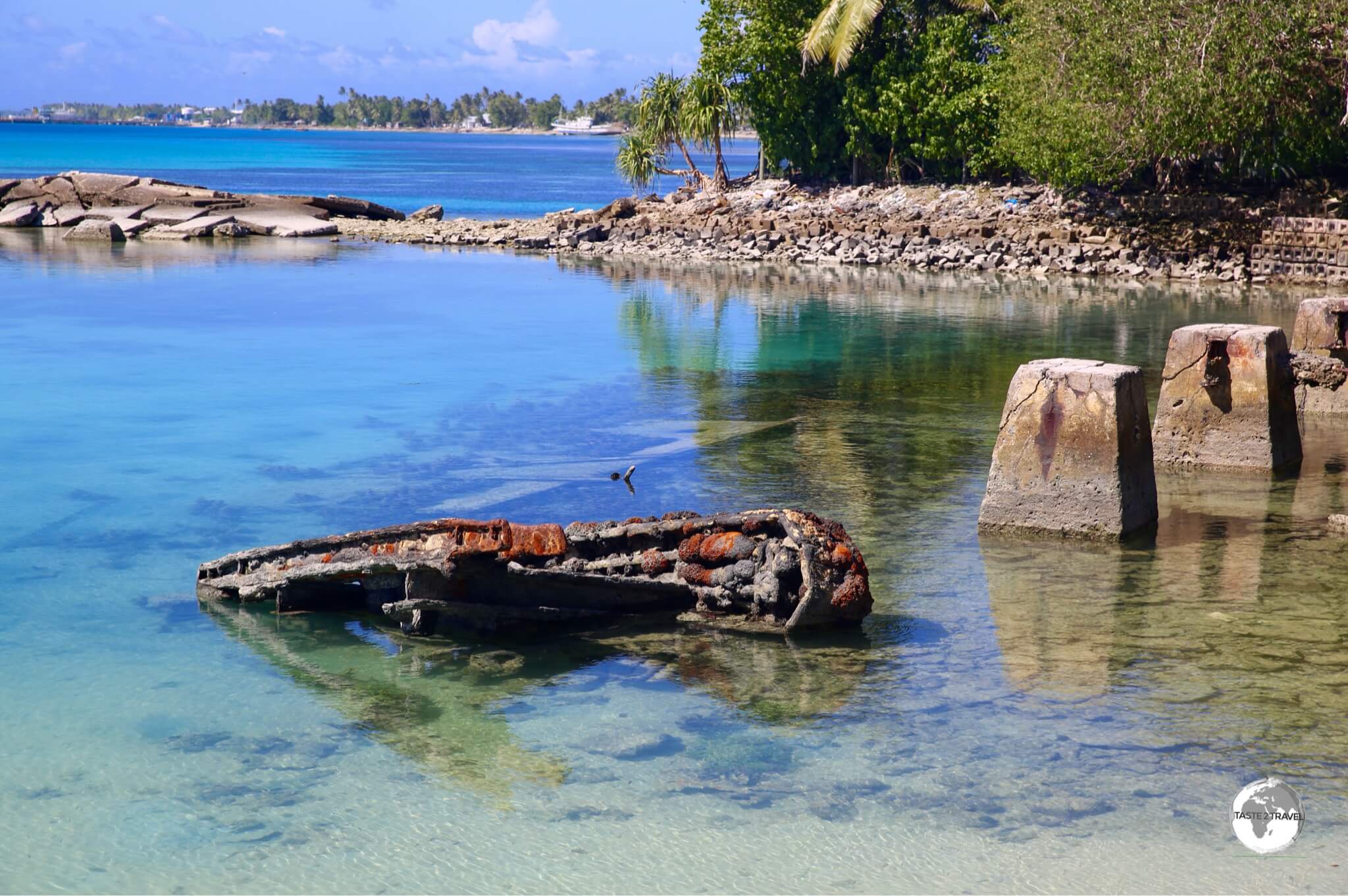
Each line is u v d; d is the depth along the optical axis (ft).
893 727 23.39
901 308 92.38
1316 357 51.08
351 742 23.22
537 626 29.25
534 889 18.42
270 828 20.17
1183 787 20.93
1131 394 34.96
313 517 38.70
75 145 530.68
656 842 19.61
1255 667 25.80
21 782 21.65
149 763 22.39
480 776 21.81
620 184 304.50
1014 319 85.66
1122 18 103.91
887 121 139.64
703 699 24.93
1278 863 18.76
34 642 28.43
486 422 52.70
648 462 45.70
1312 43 97.60
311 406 55.62
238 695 25.45
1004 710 23.99
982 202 131.95
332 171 350.64
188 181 279.49
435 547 28.22
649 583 29.35
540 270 118.93
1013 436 35.47
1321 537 34.94
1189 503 38.60
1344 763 21.58
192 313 85.05
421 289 101.96
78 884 18.57
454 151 629.92
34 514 38.91
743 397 58.34
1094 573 32.09
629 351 71.61
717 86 159.22
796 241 134.21
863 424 52.11
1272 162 111.04
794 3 148.36
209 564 32.09
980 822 20.02
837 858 19.10
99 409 54.39
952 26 136.56
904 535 35.91
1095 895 18.07
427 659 27.45
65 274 108.17
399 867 19.02
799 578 28.63
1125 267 114.93
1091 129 106.52
